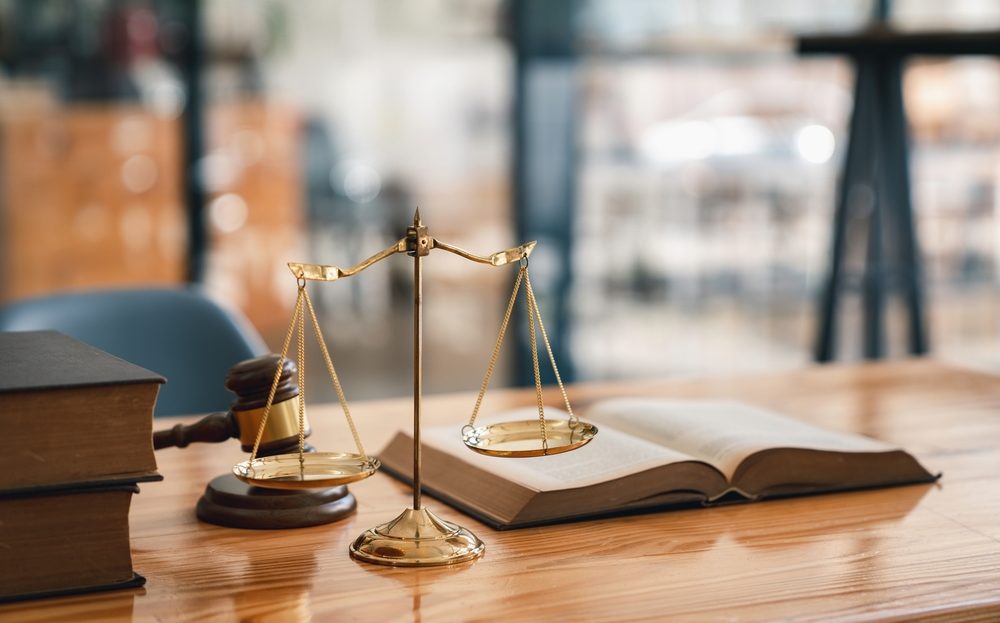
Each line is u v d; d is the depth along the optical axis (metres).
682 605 0.87
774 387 1.69
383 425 1.45
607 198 4.08
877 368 1.83
